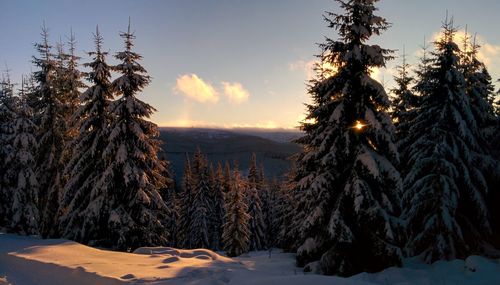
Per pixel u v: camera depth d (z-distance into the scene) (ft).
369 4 51.75
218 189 192.13
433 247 59.72
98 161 67.51
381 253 49.19
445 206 59.72
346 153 47.93
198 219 158.92
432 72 64.85
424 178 61.98
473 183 64.44
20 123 80.79
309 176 54.80
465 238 66.08
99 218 63.57
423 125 66.49
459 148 62.39
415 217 64.59
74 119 68.28
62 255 46.16
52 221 79.87
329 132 51.37
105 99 70.54
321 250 53.57
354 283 31.17
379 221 49.39
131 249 64.34
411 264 58.03
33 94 83.97
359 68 52.54
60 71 84.74
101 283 35.55
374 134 51.85
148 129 70.38
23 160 78.84
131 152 65.92
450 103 62.13
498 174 63.77
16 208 79.71
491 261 53.72
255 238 169.48
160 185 72.23
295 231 77.00
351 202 50.65
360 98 51.62
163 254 55.01
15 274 40.47
